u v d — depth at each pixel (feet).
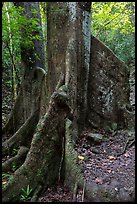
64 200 15.53
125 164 18.86
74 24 22.61
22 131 24.71
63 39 22.94
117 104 25.52
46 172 17.02
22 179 16.35
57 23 23.13
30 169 16.67
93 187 15.60
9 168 20.04
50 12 23.65
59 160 17.79
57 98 17.37
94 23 43.14
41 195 16.31
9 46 27.09
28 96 27.48
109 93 25.16
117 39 57.72
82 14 23.17
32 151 17.01
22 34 26.55
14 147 23.98
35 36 26.84
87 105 24.17
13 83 30.37
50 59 23.86
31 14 28.19
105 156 20.21
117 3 39.11
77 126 22.57
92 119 24.31
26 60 28.27
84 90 23.35
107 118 24.91
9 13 23.77
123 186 15.87
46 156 17.17
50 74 23.91
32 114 25.66
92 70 24.59
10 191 15.85
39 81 26.96
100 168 18.17
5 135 27.71
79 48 22.89
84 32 23.30
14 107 28.30
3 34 24.06
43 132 17.30
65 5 22.84
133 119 24.80
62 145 17.95
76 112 22.33
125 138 23.11
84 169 17.58
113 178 16.79
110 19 41.11
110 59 25.34
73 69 21.94
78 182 15.99
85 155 19.98
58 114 17.60
